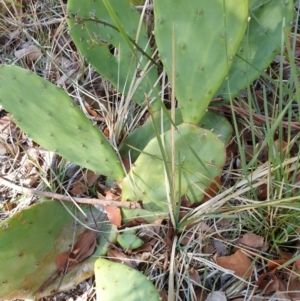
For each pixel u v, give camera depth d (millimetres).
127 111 609
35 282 513
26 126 503
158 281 517
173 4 412
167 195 496
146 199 517
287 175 500
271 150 463
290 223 497
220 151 467
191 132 458
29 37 726
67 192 559
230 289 503
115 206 536
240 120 583
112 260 540
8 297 495
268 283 495
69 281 529
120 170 527
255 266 512
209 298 501
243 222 525
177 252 527
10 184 614
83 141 500
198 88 448
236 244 522
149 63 571
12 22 743
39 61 725
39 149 648
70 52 714
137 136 574
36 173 627
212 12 399
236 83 523
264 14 497
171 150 458
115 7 542
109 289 460
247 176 486
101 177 605
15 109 490
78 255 534
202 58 427
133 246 524
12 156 659
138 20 553
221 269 505
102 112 628
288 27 488
